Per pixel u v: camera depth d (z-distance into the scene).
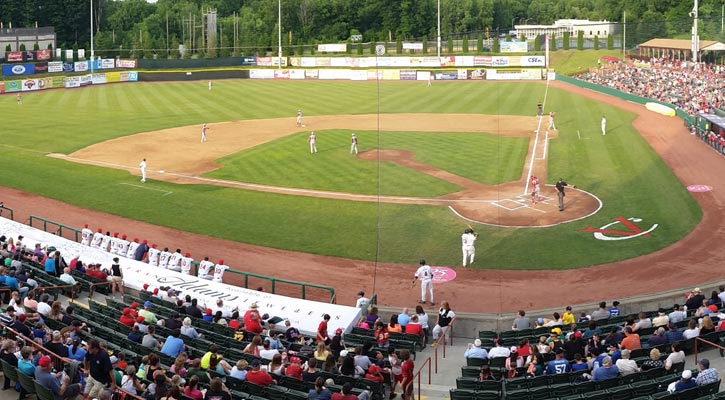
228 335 28.94
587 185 58.44
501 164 65.44
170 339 24.89
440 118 91.38
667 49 127.69
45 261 36.53
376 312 31.91
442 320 31.67
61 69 132.12
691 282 38.75
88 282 35.06
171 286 35.06
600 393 22.09
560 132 80.69
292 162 67.25
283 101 109.31
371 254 43.88
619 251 43.84
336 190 57.56
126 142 77.00
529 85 123.56
